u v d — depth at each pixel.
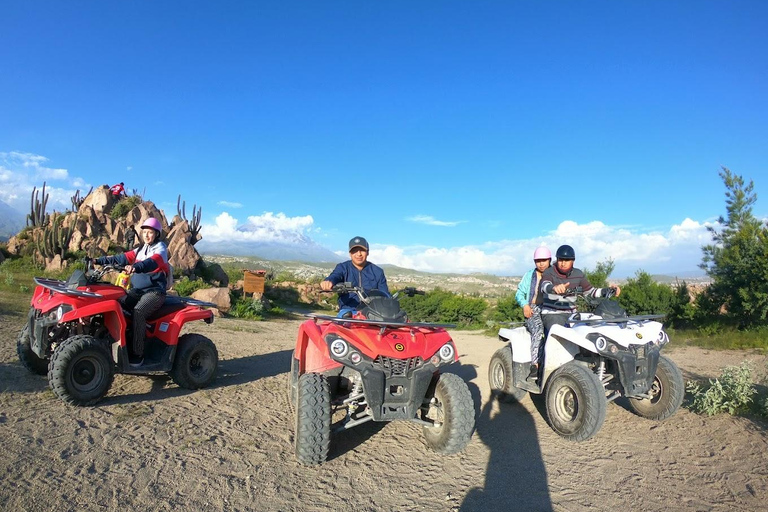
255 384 7.38
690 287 18.73
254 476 4.17
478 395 7.51
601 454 4.97
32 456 4.17
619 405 6.76
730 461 4.71
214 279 32.44
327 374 4.75
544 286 6.21
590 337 5.59
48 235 25.50
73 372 5.53
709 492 4.10
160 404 5.99
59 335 6.12
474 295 31.31
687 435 5.48
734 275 15.02
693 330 15.55
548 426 5.91
